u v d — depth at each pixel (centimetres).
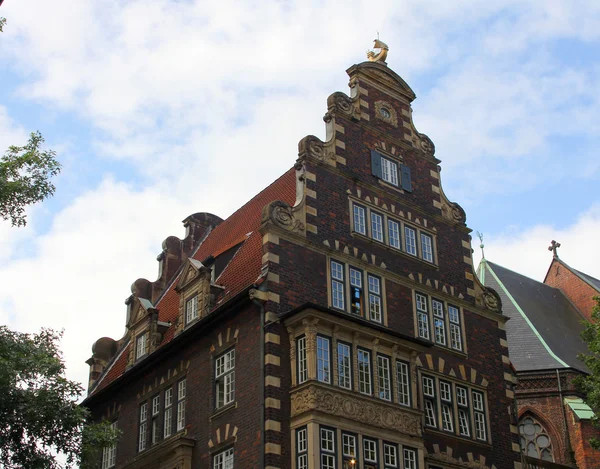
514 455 3450
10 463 2320
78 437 2434
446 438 3197
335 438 2712
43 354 2406
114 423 3706
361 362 2923
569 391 4888
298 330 2866
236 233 3916
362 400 2844
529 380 5009
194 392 3162
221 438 2916
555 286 6222
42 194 2403
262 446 2695
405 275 3409
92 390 4097
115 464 3559
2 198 2327
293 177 3697
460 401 3356
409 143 3756
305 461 2650
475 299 3675
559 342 5341
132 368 3578
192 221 4641
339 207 3303
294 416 2747
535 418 4916
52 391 2388
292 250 3067
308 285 3048
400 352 3062
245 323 2984
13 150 2450
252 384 2848
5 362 2277
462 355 3453
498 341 3672
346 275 3188
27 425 2334
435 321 3438
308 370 2762
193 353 3247
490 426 3409
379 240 3388
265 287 2934
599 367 3578
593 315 3672
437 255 3603
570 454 4634
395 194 3556
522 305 5591
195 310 3356
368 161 3522
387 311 3256
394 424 2900
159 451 3152
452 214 3781
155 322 3697
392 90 3806
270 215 3067
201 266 3375
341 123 3494
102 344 4284
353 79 3688
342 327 2892
